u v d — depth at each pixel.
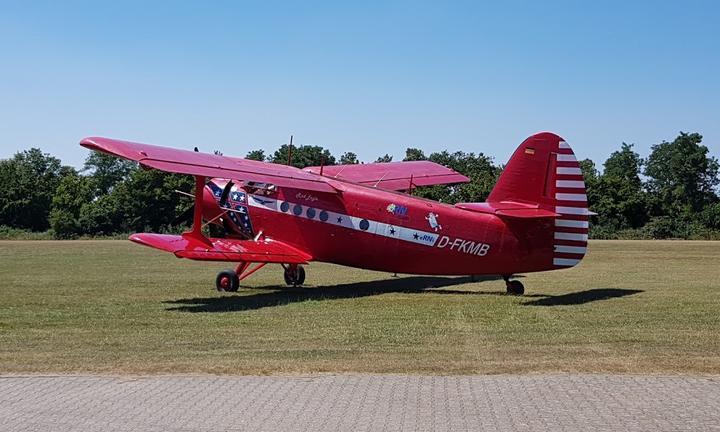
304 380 7.18
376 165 19.64
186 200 63.50
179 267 23.33
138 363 8.03
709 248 35.09
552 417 5.98
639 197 64.25
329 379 7.20
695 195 97.56
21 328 10.78
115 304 13.73
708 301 13.62
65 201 67.31
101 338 9.84
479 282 18.16
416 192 56.50
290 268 17.66
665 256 28.66
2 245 41.19
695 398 6.48
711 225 61.59
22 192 73.12
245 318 11.76
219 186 17.58
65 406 6.34
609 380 7.12
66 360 8.24
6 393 6.76
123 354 8.62
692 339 9.42
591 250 33.38
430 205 15.22
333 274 20.73
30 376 7.41
